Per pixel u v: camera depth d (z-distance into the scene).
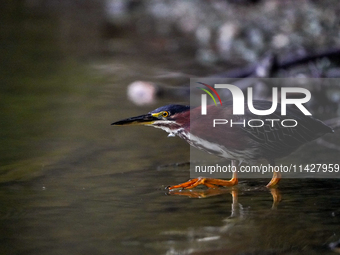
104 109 12.13
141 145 9.66
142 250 5.37
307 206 6.63
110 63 16.70
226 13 20.94
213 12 21.73
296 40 15.54
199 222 6.10
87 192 7.24
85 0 30.45
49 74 15.56
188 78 14.52
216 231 5.83
